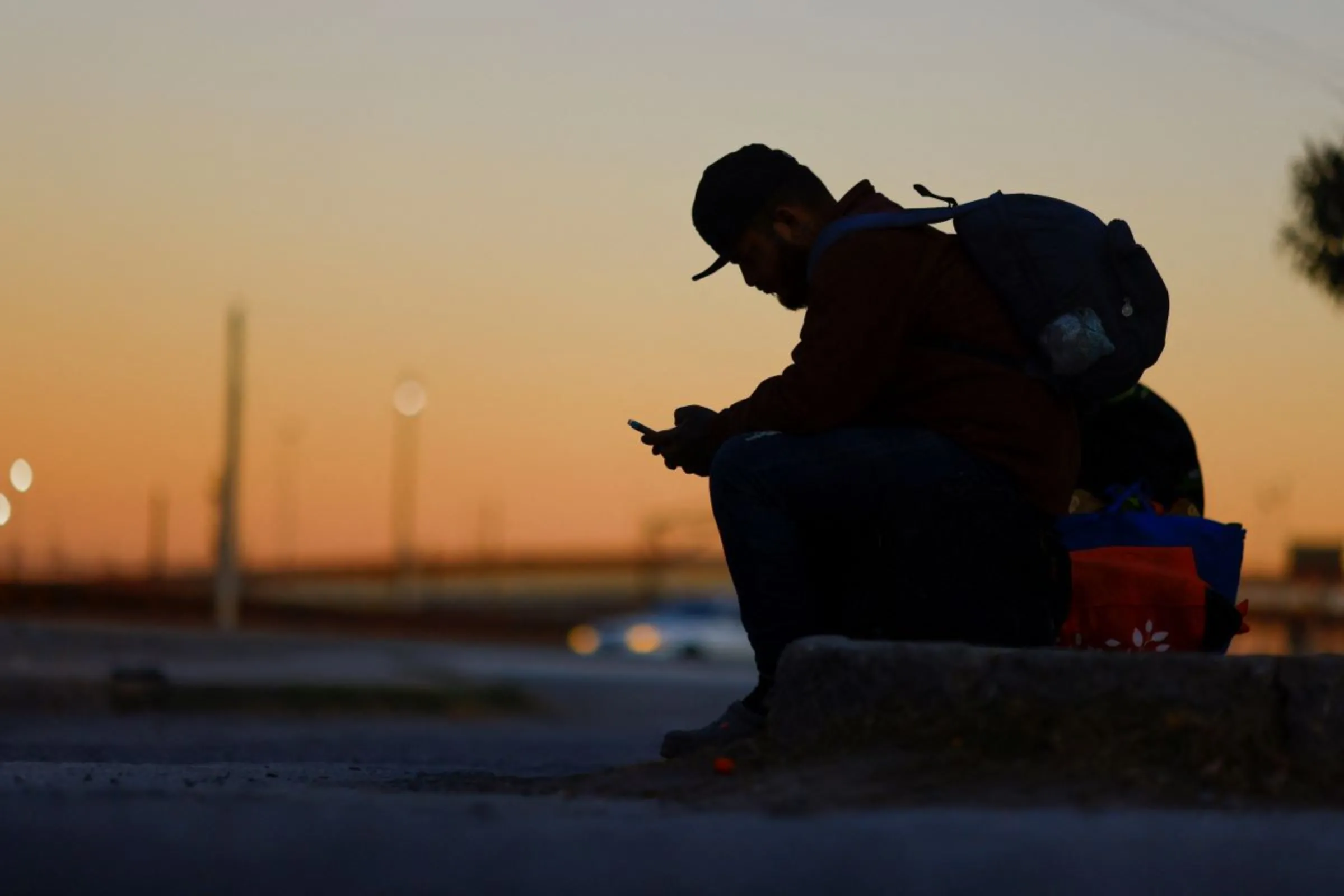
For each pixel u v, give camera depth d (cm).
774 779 712
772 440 832
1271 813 643
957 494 816
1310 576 8706
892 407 839
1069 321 812
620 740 2609
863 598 834
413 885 462
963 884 468
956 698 731
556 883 465
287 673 4178
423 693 3706
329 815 561
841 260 828
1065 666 721
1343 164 2353
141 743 1978
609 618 18562
